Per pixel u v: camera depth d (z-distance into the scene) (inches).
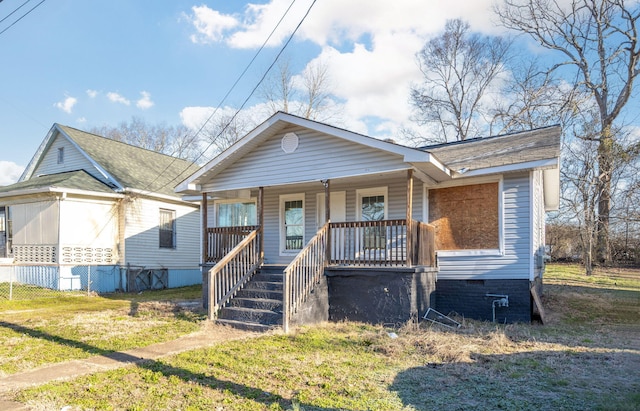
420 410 168.9
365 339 298.4
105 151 762.2
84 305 474.0
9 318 379.2
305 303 354.0
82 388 194.7
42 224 615.2
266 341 291.9
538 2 1033.5
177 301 505.0
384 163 377.4
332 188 493.7
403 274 355.6
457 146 550.9
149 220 720.3
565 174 956.0
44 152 778.2
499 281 398.6
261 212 444.1
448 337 304.5
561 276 839.7
